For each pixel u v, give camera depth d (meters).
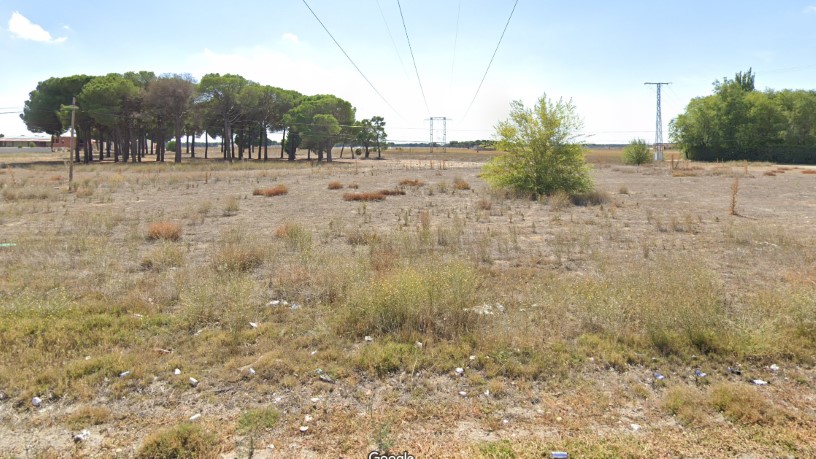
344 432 3.49
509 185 21.78
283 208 17.19
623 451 3.24
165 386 4.16
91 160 59.53
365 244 10.47
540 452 3.22
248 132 77.56
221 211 16.28
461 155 98.56
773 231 11.53
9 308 5.75
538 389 4.15
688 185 27.64
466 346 4.84
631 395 4.07
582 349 4.84
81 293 6.56
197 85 61.25
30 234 11.38
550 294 6.38
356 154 104.38
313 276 7.17
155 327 5.40
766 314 5.61
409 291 5.67
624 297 5.96
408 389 4.14
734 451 3.25
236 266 7.84
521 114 21.31
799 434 3.44
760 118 62.38
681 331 5.12
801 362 4.63
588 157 81.81
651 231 12.27
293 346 4.93
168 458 3.21
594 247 10.09
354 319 5.55
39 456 3.22
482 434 3.48
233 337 5.10
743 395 3.90
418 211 16.38
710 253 9.51
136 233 11.24
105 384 4.17
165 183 27.58
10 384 4.07
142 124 62.16
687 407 3.79
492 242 10.75
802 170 41.47
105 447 3.33
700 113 64.81
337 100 76.19
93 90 51.09
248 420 3.61
